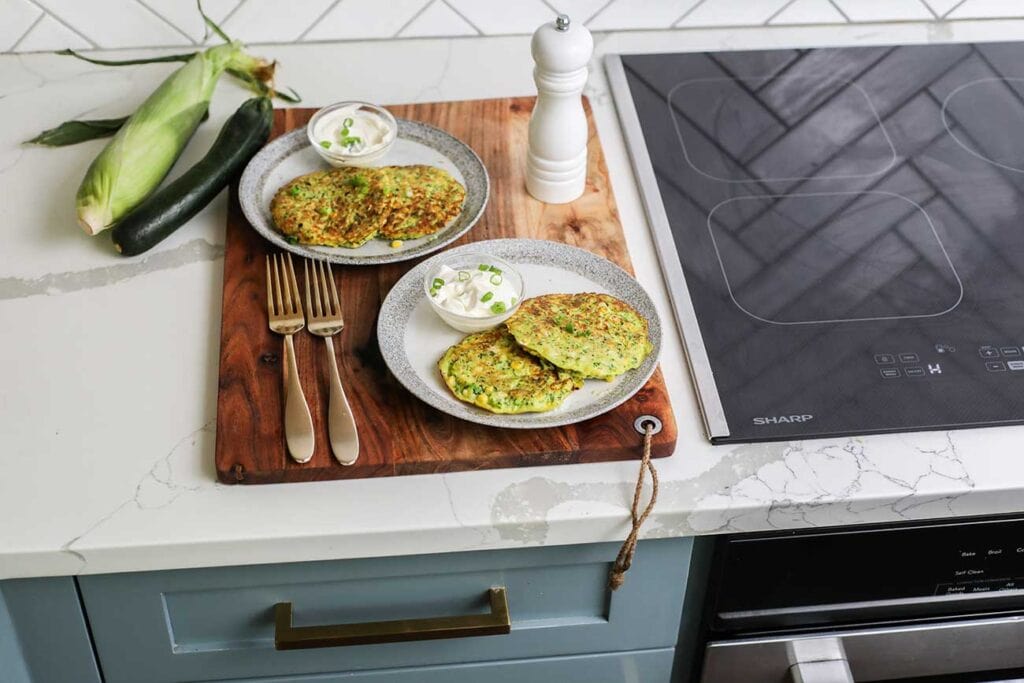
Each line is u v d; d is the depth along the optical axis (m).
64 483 0.90
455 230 1.12
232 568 0.92
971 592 1.04
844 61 1.38
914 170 1.23
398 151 1.21
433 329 1.02
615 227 1.14
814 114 1.30
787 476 0.92
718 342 1.03
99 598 0.93
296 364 0.99
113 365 1.00
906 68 1.37
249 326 1.02
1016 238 1.15
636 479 0.92
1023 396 0.99
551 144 1.11
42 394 0.97
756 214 1.17
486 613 1.00
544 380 0.96
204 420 0.96
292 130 1.22
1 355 1.00
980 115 1.31
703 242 1.13
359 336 1.02
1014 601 1.06
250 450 0.91
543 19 1.40
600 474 0.93
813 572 1.00
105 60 1.34
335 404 0.95
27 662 0.98
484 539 0.90
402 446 0.92
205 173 1.11
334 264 1.09
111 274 1.08
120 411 0.96
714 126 1.28
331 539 0.88
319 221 1.11
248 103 1.17
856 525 0.96
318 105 1.28
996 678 1.17
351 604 0.97
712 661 1.08
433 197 1.14
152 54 1.35
